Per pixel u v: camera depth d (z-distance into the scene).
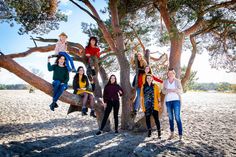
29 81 7.72
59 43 8.03
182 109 19.38
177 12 10.48
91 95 8.62
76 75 8.62
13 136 9.70
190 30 9.98
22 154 6.53
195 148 7.32
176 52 9.87
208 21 10.26
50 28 11.78
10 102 23.03
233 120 13.56
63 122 13.42
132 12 11.52
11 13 9.66
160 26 14.92
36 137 9.05
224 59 13.25
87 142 8.03
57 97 7.76
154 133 9.59
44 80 7.97
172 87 8.20
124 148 7.17
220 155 6.85
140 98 8.94
